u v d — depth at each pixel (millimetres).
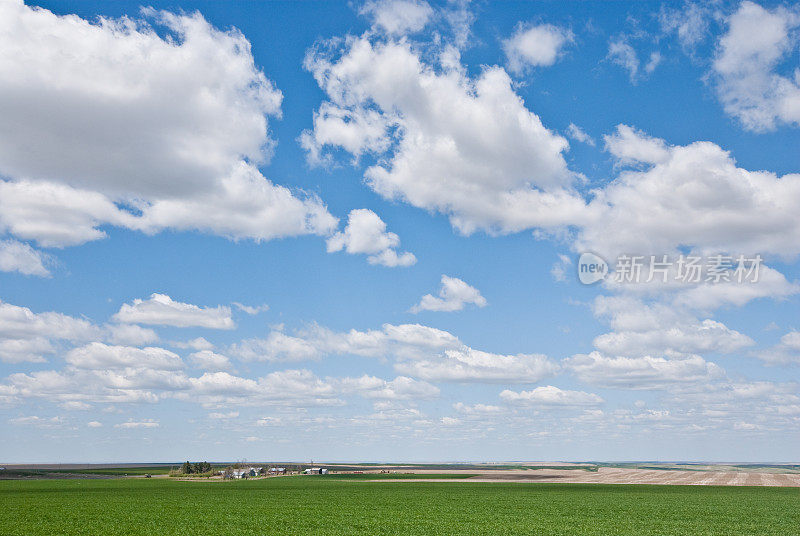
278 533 48906
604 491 103875
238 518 59156
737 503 79000
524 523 56281
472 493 97750
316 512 65312
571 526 54250
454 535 48375
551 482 135625
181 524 54406
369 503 77375
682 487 115938
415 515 62844
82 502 76750
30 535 46719
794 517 62656
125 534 48000
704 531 51594
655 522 57719
